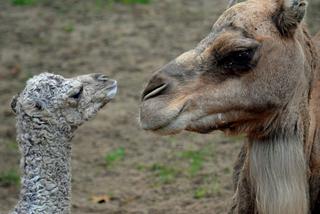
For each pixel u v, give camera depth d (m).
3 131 25.52
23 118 14.76
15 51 31.73
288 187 14.23
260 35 14.24
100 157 24.14
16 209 14.97
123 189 22.34
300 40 14.73
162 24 34.31
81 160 23.98
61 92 14.88
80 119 15.29
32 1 36.72
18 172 23.09
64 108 14.97
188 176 22.86
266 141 14.48
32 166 14.84
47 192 14.89
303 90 14.63
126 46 32.12
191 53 14.43
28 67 30.23
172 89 14.15
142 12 35.75
